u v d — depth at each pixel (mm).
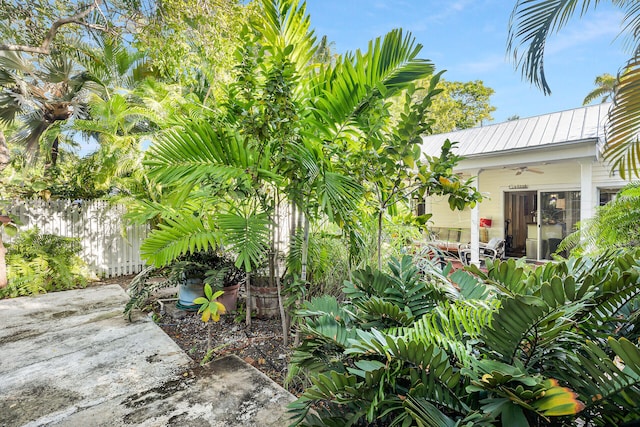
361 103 2402
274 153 2564
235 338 3066
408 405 1099
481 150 7059
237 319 3451
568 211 7676
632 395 962
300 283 2549
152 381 2256
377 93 2328
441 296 1791
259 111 2324
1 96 7477
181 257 3656
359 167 2369
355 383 1271
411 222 2766
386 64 2377
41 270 5055
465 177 7520
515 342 1146
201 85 5715
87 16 5461
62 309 3977
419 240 3201
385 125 2484
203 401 2006
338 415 1367
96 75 7746
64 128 6430
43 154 7508
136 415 1874
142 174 5312
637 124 2266
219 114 2797
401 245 3104
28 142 8977
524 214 8516
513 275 1463
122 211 6547
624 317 1380
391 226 3078
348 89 2391
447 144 2236
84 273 5652
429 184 2227
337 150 2549
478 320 1315
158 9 4621
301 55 2834
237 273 3697
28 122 8750
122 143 5703
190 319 3639
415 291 1852
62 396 2082
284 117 2252
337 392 1280
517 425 942
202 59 4715
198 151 2381
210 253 3730
